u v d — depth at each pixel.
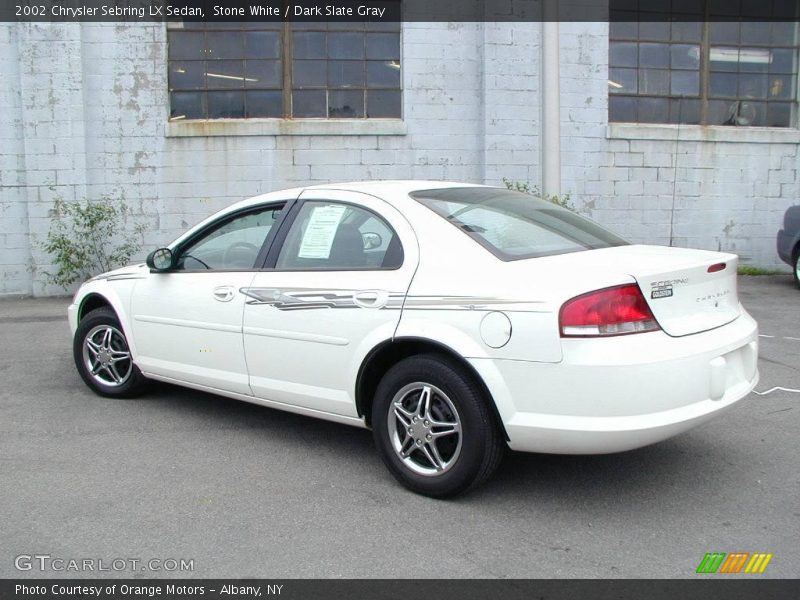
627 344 3.45
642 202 12.31
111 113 11.25
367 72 11.62
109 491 4.10
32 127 10.98
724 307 3.99
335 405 4.30
